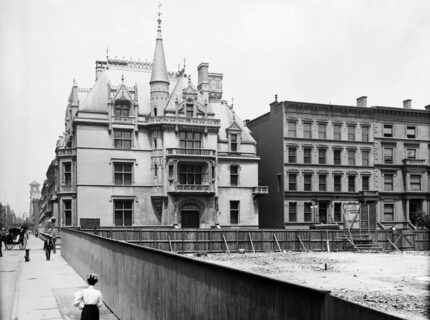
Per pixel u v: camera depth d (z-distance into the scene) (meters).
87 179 55.00
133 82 62.75
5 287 20.91
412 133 70.62
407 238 52.06
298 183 64.06
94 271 21.81
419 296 20.66
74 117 55.84
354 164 67.12
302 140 64.75
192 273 9.56
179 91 61.62
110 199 55.72
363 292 21.94
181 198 57.69
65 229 38.94
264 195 68.75
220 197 60.75
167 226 56.00
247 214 61.97
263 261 37.66
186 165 59.12
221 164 61.41
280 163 64.44
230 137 62.53
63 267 32.44
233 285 7.71
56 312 16.94
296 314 5.88
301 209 63.88
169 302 10.92
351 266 34.03
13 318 15.84
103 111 56.97
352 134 67.62
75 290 21.98
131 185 56.78
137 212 56.78
